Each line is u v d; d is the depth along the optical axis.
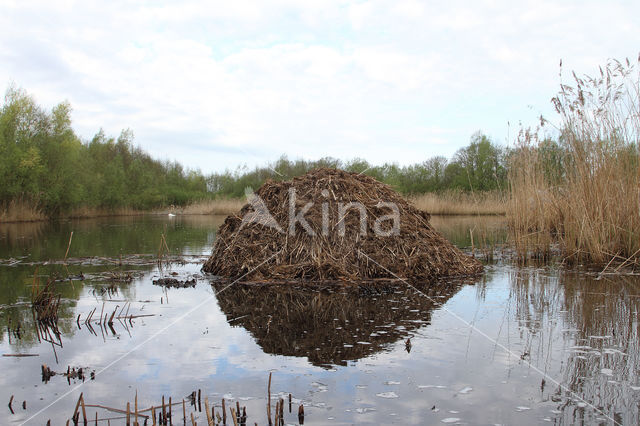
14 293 5.87
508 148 11.48
